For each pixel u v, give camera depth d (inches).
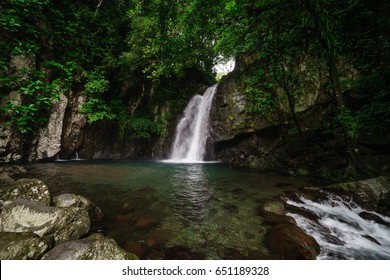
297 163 357.1
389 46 269.1
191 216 165.9
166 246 121.8
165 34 276.7
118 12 561.3
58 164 391.2
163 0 253.1
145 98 610.5
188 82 697.0
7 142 333.7
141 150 589.9
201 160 549.0
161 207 184.7
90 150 504.1
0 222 111.7
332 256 122.2
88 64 477.7
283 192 231.5
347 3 305.9
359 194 204.7
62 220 118.1
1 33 324.2
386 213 183.6
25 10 295.7
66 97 433.1
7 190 137.0
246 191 236.1
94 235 112.0
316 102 343.0
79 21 461.7
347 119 252.5
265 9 263.6
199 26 264.8
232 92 445.1
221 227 147.2
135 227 145.1
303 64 359.3
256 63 421.1
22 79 338.3
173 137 606.9
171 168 394.3
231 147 478.0
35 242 96.2
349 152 262.2
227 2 251.4
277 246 121.7
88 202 155.2
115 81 550.6
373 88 278.4
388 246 140.9
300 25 287.7
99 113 474.9
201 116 570.3
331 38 245.6
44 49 402.3
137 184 261.3
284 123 380.5
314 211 185.0
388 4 282.0
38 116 384.5
